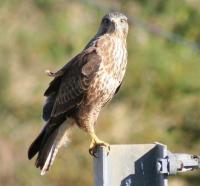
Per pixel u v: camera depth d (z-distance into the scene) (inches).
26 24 830.5
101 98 362.0
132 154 244.2
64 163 699.4
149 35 757.3
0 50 798.5
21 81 783.1
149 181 243.4
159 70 724.0
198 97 699.4
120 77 364.8
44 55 800.9
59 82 369.1
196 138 653.9
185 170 244.8
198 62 737.0
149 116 709.9
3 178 743.1
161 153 242.5
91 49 360.5
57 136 355.9
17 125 762.8
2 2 837.2
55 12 836.0
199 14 762.8
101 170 243.8
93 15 820.6
